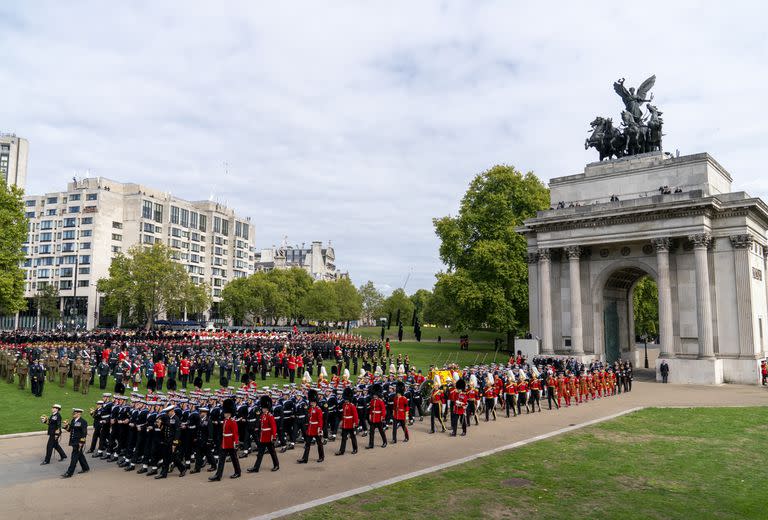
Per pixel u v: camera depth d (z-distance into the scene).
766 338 82.38
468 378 47.41
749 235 74.50
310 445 33.97
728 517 22.25
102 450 33.75
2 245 93.12
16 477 29.09
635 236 79.94
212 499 24.88
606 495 25.02
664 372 74.56
